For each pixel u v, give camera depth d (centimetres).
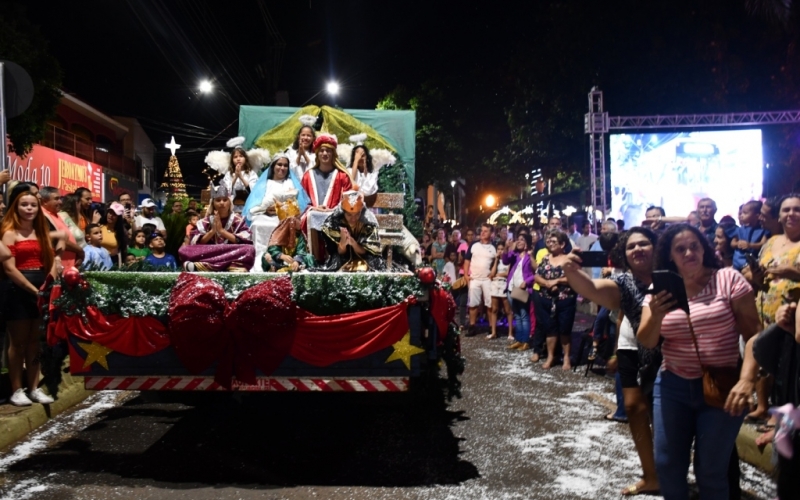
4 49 1083
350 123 993
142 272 563
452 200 4972
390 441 649
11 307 666
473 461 587
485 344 1257
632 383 520
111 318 548
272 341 542
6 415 652
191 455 603
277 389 550
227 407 762
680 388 392
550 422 711
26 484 523
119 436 657
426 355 566
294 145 905
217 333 537
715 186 1666
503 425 700
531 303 1204
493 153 2969
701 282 401
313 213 669
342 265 633
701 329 386
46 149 2120
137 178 3788
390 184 943
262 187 796
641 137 1673
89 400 806
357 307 547
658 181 1673
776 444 299
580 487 524
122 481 533
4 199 768
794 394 355
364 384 550
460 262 1602
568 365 1008
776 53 1817
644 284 438
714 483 384
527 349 1191
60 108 2770
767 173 1850
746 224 799
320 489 521
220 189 778
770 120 1617
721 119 1625
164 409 770
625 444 634
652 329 383
